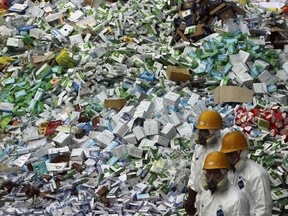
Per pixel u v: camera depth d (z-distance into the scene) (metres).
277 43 17.83
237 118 14.19
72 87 15.95
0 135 15.21
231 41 16.69
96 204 12.15
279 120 14.01
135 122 14.23
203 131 10.16
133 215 11.89
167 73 15.92
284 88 15.61
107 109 15.05
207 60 16.33
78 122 14.95
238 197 8.74
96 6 19.73
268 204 9.23
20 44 18.34
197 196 9.94
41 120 15.21
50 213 12.06
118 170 13.04
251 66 16.02
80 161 13.64
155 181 12.66
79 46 17.64
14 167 13.66
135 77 15.96
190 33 17.72
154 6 19.00
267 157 12.92
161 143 13.79
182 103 14.92
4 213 12.24
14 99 16.16
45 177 13.22
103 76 16.05
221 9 18.16
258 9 19.08
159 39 17.94
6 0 20.62
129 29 18.19
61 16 19.12
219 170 8.77
